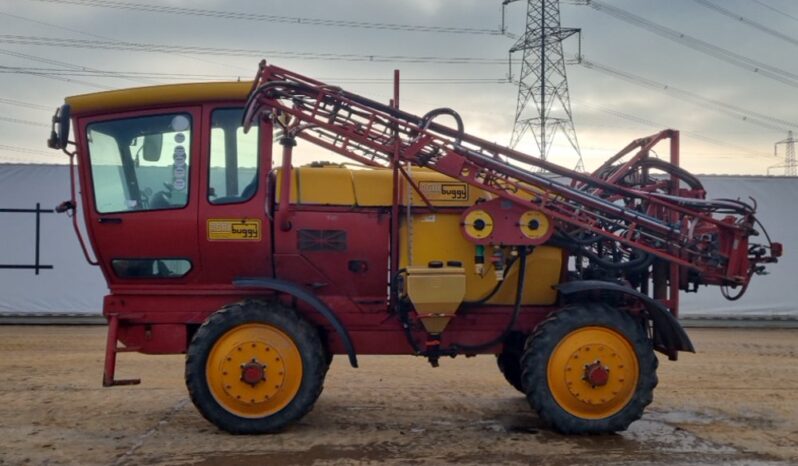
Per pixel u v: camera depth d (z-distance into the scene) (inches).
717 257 249.4
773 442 241.8
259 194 249.0
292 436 238.8
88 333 490.3
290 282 248.2
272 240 248.5
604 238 259.4
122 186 249.6
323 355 240.7
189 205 247.6
